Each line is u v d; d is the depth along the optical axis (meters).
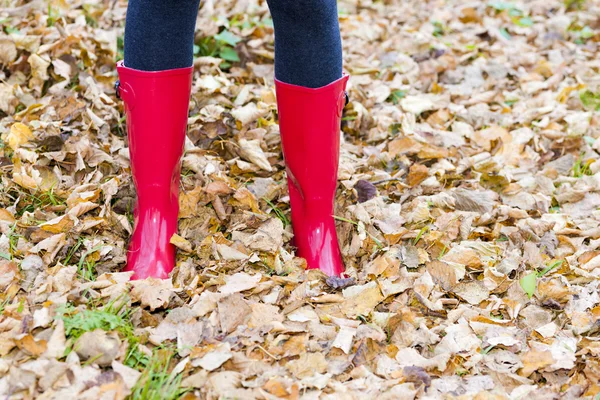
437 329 1.57
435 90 2.77
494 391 1.41
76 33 2.58
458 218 1.93
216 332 1.49
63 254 1.67
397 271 1.71
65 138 2.07
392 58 2.96
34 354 1.34
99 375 1.30
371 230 1.86
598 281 1.75
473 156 2.32
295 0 1.41
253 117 2.29
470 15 3.58
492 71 2.96
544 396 1.38
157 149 1.62
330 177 1.69
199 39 2.72
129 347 1.41
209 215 1.86
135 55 1.54
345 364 1.44
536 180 2.20
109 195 1.84
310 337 1.51
